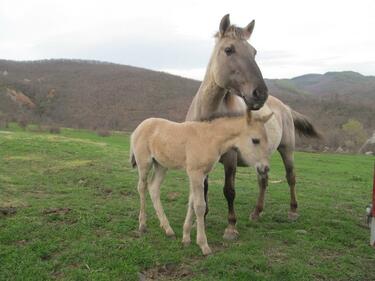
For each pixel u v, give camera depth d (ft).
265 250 18.90
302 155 86.12
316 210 27.04
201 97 20.20
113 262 16.72
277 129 22.39
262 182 23.95
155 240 19.38
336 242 20.70
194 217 23.54
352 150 93.91
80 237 19.48
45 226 20.65
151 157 19.76
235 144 17.84
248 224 22.95
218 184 36.11
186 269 16.56
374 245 15.85
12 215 22.75
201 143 17.65
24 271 16.08
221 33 18.88
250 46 18.61
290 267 16.76
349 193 36.17
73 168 39.65
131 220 22.09
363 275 16.96
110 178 34.99
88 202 26.43
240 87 18.15
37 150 51.65
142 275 16.06
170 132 18.61
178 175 39.42
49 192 29.96
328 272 16.79
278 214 25.45
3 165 41.34
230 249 18.66
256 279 15.90
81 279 15.51
